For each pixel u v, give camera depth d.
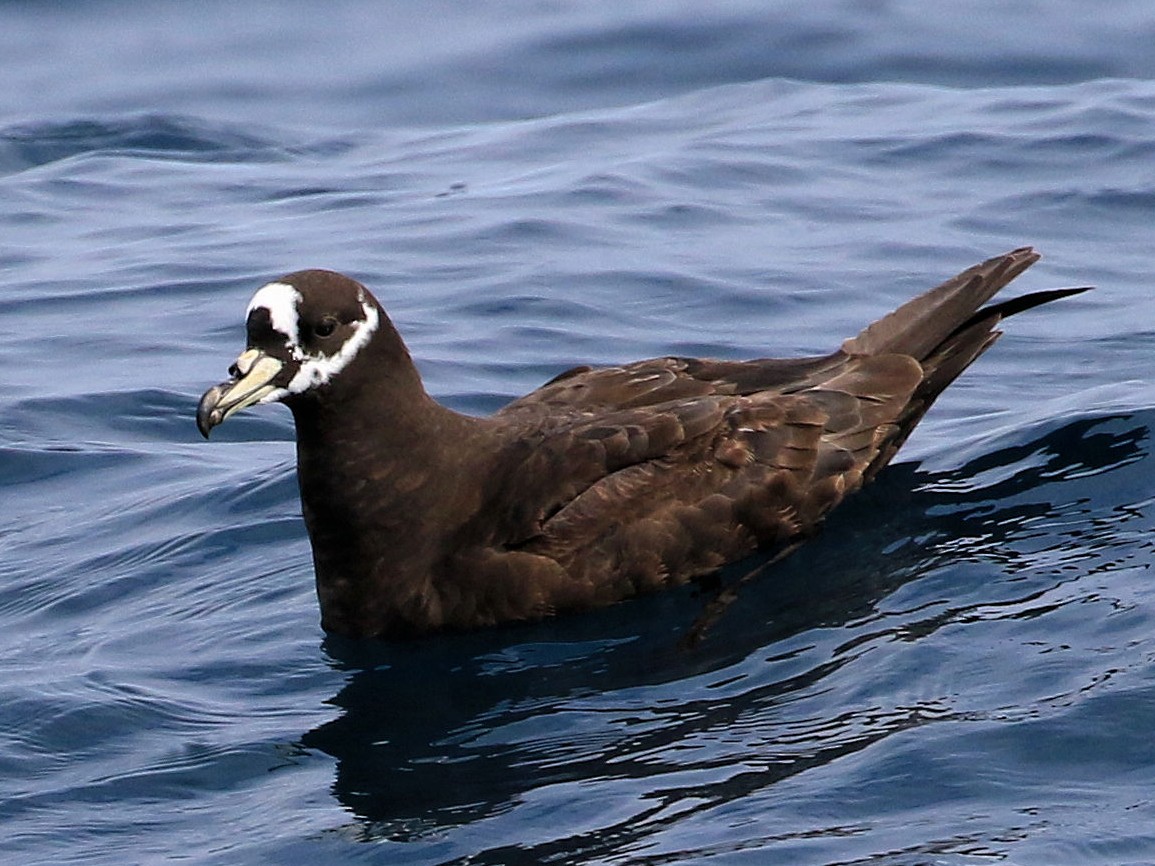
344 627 13.68
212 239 22.36
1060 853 10.02
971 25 28.75
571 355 18.48
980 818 10.43
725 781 11.07
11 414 17.80
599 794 11.10
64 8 33.44
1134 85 25.00
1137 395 16.19
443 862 10.55
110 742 12.24
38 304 20.64
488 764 11.69
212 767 11.90
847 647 12.60
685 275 20.09
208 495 16.02
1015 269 15.53
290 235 22.27
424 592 13.51
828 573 13.74
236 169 25.34
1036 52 27.75
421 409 13.70
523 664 13.03
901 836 10.30
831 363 14.93
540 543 13.48
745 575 13.88
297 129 26.97
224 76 29.97
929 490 14.80
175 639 13.76
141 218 23.42
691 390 14.45
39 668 13.31
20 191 24.61
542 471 13.62
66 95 29.48
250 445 17.30
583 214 22.02
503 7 31.84
